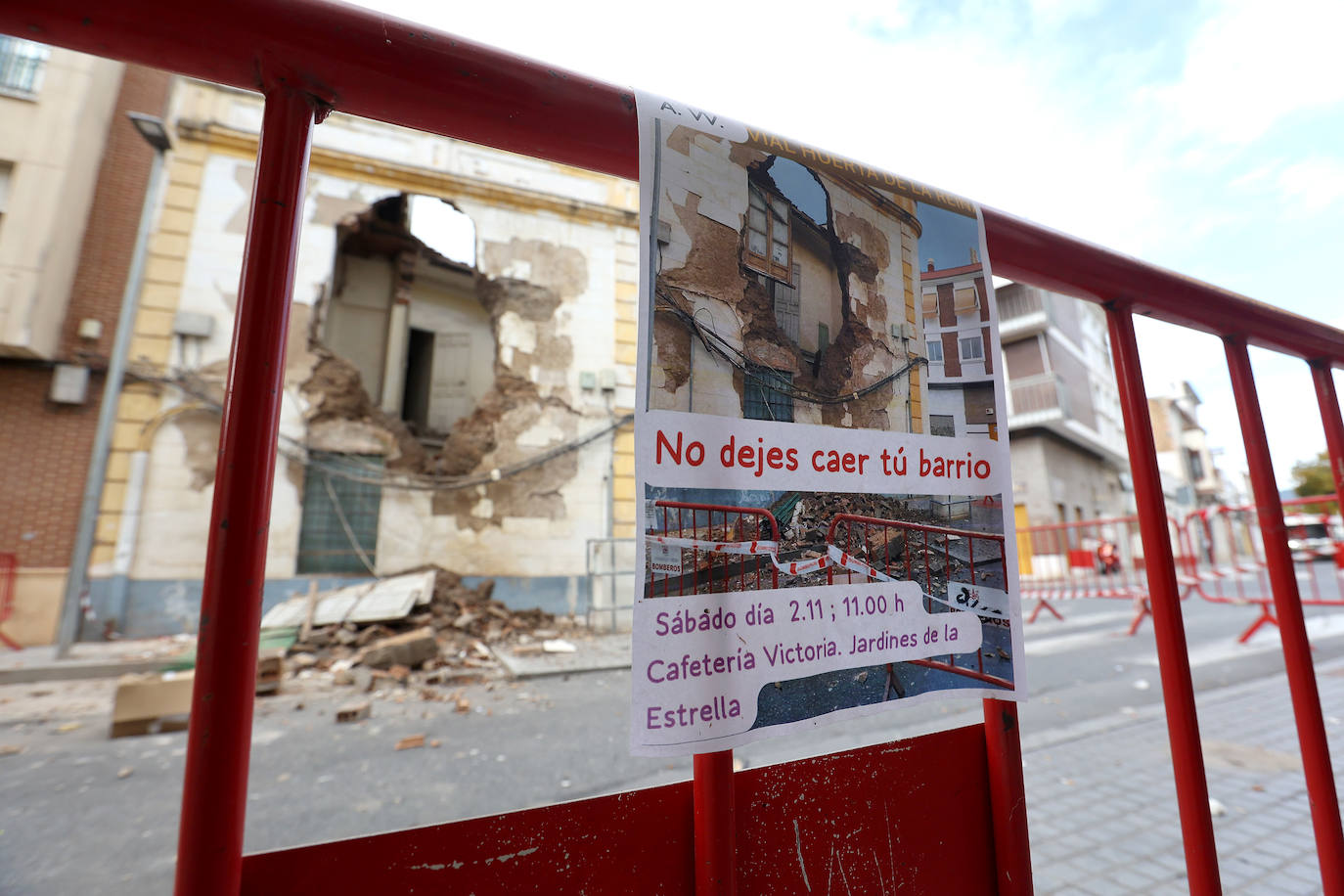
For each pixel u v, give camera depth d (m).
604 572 8.70
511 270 9.12
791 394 0.70
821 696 0.69
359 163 8.52
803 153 0.76
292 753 3.51
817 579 0.69
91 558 6.78
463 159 9.09
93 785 3.10
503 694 4.93
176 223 7.60
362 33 0.55
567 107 0.63
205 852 0.43
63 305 7.07
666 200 0.66
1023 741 3.27
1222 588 11.20
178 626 6.93
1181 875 1.91
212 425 7.40
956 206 0.88
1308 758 1.07
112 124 7.69
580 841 0.64
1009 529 0.83
